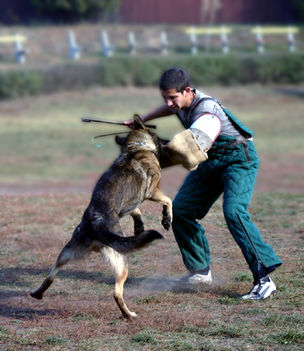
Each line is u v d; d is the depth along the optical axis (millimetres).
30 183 24375
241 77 54062
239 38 72375
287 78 54750
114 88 50500
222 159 10422
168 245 13719
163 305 10211
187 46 67500
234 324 9102
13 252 13430
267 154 31297
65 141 34969
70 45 59625
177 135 9867
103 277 12000
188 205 10891
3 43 61688
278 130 38188
